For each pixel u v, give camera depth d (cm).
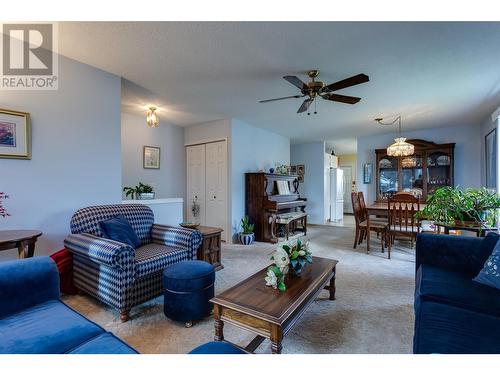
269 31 198
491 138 419
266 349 162
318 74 272
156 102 369
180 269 196
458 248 189
